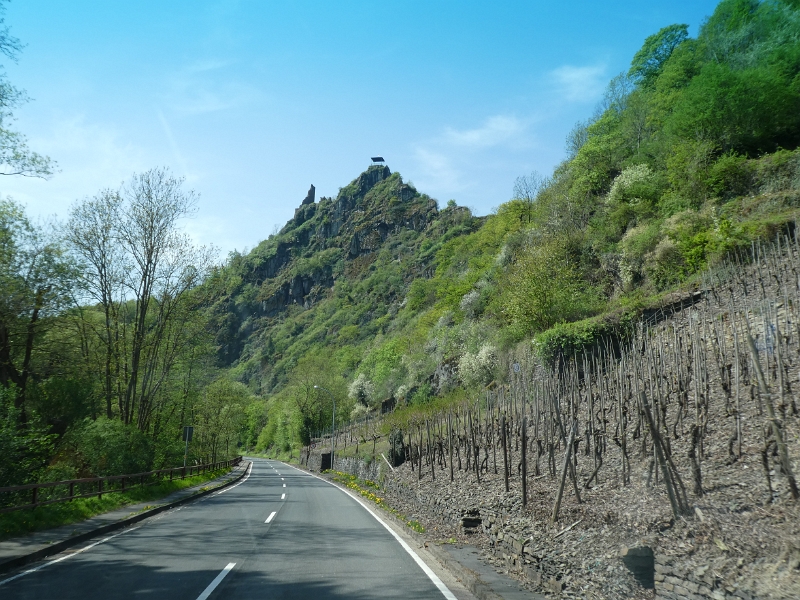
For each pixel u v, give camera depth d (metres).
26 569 9.00
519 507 9.52
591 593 6.26
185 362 33.66
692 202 28.44
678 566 5.34
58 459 21.30
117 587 7.71
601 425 13.61
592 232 35.12
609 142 43.88
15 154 18.83
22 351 22.22
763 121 29.92
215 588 7.66
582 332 22.20
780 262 17.97
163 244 27.86
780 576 4.54
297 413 82.12
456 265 84.62
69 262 22.39
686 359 13.79
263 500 21.88
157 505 18.31
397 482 21.30
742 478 7.17
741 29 37.06
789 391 9.15
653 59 50.25
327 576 8.46
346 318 163.62
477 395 28.52
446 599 7.16
